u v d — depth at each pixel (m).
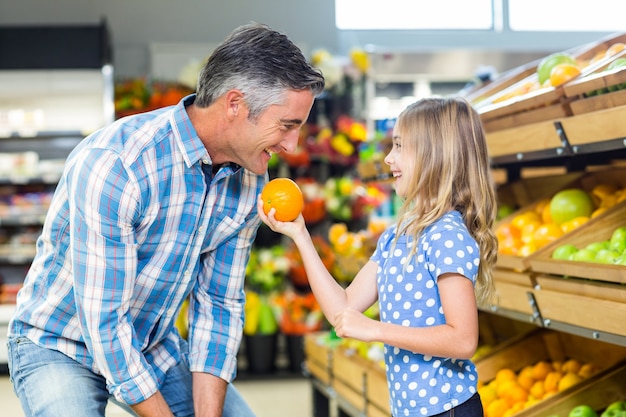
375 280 2.43
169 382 2.45
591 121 2.55
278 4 8.70
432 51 7.86
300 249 2.34
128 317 2.16
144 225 2.16
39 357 2.26
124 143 2.11
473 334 2.11
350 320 2.14
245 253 2.46
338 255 4.80
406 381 2.24
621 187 3.22
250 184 2.35
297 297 7.06
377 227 4.83
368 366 3.81
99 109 7.62
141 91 7.54
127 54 8.54
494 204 2.42
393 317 2.26
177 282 2.31
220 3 8.62
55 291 2.24
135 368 2.13
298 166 7.18
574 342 3.34
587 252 2.68
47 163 7.82
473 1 9.07
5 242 7.81
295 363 6.95
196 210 2.21
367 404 3.83
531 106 2.93
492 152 3.17
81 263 2.08
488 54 7.97
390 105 7.90
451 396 2.20
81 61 7.59
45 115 7.62
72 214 2.08
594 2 9.17
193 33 8.60
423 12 9.00
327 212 7.11
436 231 2.21
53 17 8.45
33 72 7.59
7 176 7.68
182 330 6.75
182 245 2.24
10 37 7.59
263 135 2.11
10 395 6.26
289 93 2.06
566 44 9.14
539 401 2.92
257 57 2.05
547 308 2.71
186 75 7.37
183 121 2.15
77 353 2.27
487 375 3.38
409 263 2.25
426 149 2.34
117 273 2.09
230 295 2.48
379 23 8.91
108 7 8.52
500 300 2.98
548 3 9.13
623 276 2.36
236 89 2.06
